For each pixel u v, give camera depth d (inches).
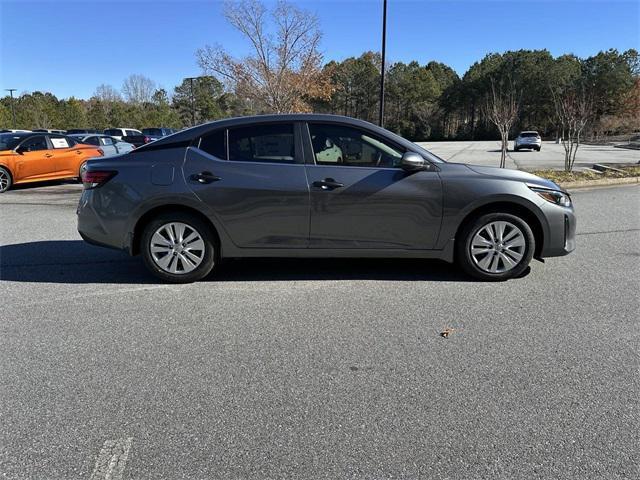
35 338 150.1
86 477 91.5
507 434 103.5
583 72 2751.0
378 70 2962.6
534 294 187.0
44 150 534.0
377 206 190.5
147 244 196.9
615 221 326.6
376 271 216.2
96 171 196.7
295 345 144.9
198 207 191.3
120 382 124.5
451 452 98.0
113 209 194.4
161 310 172.7
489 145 1932.8
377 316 166.2
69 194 489.7
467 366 132.0
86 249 259.8
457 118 3346.5
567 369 130.4
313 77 833.5
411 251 196.1
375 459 96.0
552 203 196.5
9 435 103.5
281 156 193.8
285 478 91.1
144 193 191.5
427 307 174.1
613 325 158.6
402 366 132.2
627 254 244.4
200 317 166.1
